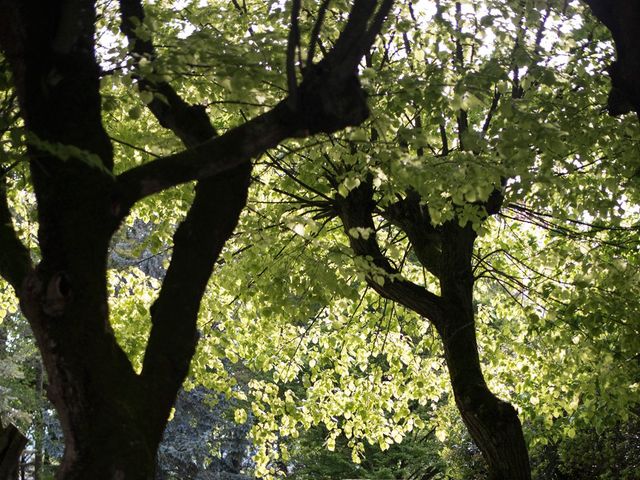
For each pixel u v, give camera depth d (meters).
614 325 11.80
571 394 12.14
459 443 19.83
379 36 9.95
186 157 5.29
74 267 5.10
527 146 8.41
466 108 8.23
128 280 12.47
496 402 9.97
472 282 10.70
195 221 5.77
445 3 9.77
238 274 11.89
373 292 13.45
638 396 11.34
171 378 5.48
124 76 6.89
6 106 6.88
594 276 10.77
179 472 27.69
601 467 16.52
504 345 14.00
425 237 11.22
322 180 10.96
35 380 29.73
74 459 5.06
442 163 8.58
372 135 9.72
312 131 5.30
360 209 10.74
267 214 11.52
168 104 6.27
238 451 28.14
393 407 13.72
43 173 5.21
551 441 17.38
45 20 5.32
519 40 9.15
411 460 25.66
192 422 26.77
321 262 10.70
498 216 12.93
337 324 12.59
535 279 12.04
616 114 7.37
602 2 6.62
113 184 5.22
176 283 5.66
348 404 13.45
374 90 8.66
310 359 14.13
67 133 5.30
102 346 5.14
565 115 9.27
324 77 5.18
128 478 5.04
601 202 10.15
